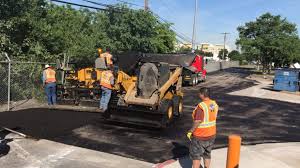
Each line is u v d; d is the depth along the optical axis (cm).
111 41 2686
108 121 1224
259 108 1838
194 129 676
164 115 1141
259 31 5928
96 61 1538
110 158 839
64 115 1298
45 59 1859
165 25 3659
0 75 1501
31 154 838
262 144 1052
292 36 5825
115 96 1315
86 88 1495
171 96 1327
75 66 1688
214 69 6800
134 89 1216
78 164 785
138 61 1477
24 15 1811
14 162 780
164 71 1228
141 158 852
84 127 1129
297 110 1866
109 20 2834
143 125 1151
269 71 6241
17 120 1180
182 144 997
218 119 1441
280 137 1173
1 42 1603
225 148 973
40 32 1927
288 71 2953
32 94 1619
